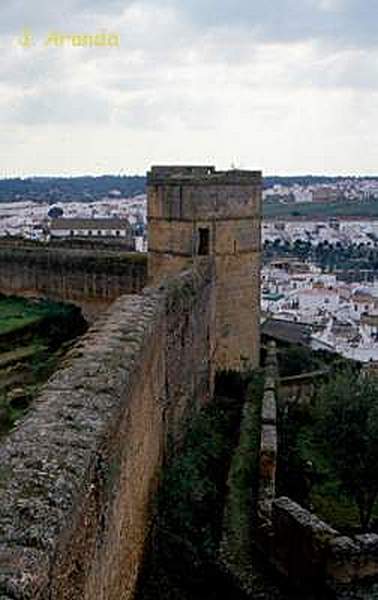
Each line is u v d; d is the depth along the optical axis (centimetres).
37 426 890
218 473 2170
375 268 14088
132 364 1246
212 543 1709
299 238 17325
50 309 4109
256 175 3481
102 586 927
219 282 3412
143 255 4006
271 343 4372
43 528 652
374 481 2423
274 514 1667
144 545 1480
